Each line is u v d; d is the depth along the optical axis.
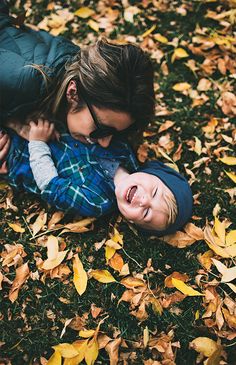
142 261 1.80
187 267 1.80
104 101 1.62
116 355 1.61
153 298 1.71
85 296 1.73
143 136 2.04
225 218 1.90
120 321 1.69
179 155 2.01
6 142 1.84
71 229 1.80
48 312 1.70
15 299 1.68
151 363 1.61
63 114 1.82
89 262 1.79
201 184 1.96
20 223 1.85
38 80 1.72
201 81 2.20
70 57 1.79
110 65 1.61
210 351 1.61
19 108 1.78
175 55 2.22
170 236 1.83
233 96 2.14
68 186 1.77
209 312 1.68
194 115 2.12
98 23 2.34
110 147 1.88
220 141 2.05
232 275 1.70
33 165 1.80
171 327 1.69
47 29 2.30
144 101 1.66
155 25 2.33
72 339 1.66
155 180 1.74
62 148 1.86
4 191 1.91
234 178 1.92
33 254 1.79
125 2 2.42
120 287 1.75
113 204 1.84
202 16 2.40
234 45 2.30
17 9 2.34
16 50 1.78
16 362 1.61
